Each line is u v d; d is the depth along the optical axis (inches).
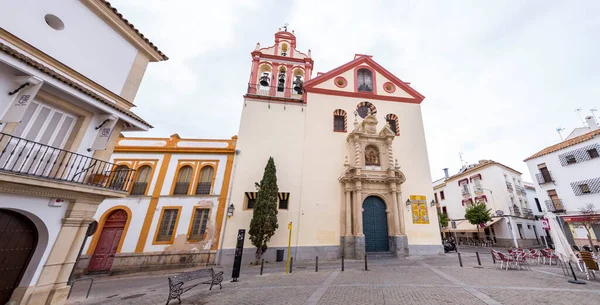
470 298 249.3
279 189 652.7
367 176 669.9
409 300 247.3
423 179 719.1
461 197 1370.6
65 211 271.4
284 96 795.4
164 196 587.8
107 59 325.7
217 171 632.4
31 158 246.4
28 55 241.4
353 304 238.4
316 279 365.7
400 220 644.7
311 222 633.0
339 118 784.9
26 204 238.2
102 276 483.8
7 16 232.1
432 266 468.1
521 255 432.8
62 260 260.7
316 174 682.2
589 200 823.7
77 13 294.8
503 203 1125.7
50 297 247.0
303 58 871.1
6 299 231.0
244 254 564.1
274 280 367.6
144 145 644.7
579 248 730.8
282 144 697.6
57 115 275.0
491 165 1206.9
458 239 1370.6
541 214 1259.2
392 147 750.5
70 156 270.5
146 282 408.2
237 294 288.8
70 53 282.5
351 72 843.4
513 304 227.5
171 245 546.9
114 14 329.4
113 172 319.6
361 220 620.7
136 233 546.3
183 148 645.3
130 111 343.6
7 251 237.1
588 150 845.8
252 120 713.6
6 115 215.8
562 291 272.5
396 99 817.5
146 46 377.7
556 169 927.0
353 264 514.6
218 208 594.9
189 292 307.6
